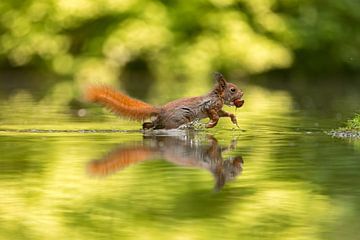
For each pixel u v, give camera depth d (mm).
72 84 27297
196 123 12531
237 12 31812
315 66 32938
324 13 32531
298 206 6746
